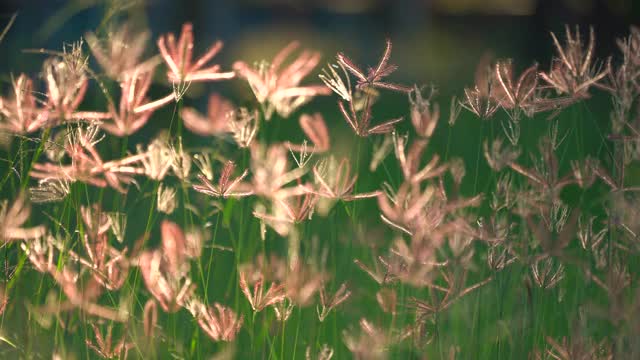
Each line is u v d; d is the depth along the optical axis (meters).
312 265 2.23
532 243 2.25
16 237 2.16
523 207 2.23
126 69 2.15
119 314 2.19
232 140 2.26
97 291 2.23
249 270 2.25
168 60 2.14
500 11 14.91
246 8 17.20
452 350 2.24
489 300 2.40
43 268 2.18
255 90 2.21
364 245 2.53
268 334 2.29
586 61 2.18
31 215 2.42
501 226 2.20
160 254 2.13
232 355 2.28
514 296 2.36
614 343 2.25
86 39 2.16
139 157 2.18
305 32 15.16
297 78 2.21
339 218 2.43
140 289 2.39
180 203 2.71
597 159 2.25
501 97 2.20
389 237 2.69
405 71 8.91
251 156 2.21
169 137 2.20
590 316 2.31
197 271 2.31
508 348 2.37
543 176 2.21
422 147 2.18
